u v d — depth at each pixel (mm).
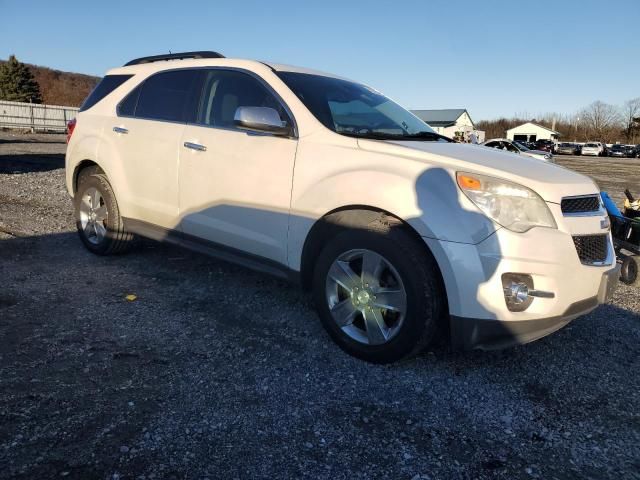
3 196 7617
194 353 3127
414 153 3064
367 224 2998
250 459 2219
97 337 3262
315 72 4102
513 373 3104
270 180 3479
